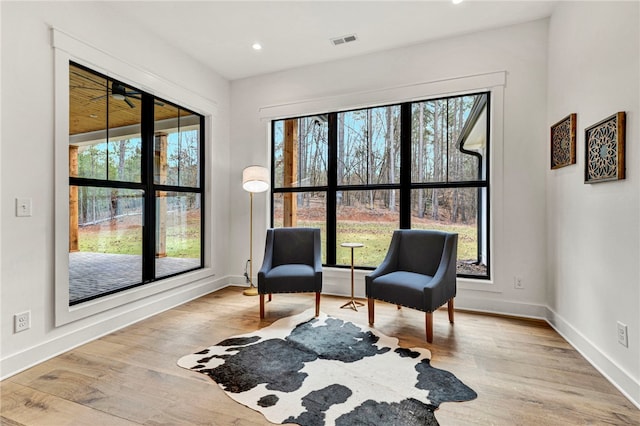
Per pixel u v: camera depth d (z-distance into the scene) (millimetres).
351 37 3197
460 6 2707
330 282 3756
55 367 2062
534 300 2953
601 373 1981
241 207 4156
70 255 2475
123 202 2932
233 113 4168
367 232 3707
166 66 3242
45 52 2184
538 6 2709
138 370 2018
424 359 2150
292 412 1597
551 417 1564
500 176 3039
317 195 3939
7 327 1976
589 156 2139
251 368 2031
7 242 1980
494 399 1705
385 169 3621
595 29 2090
